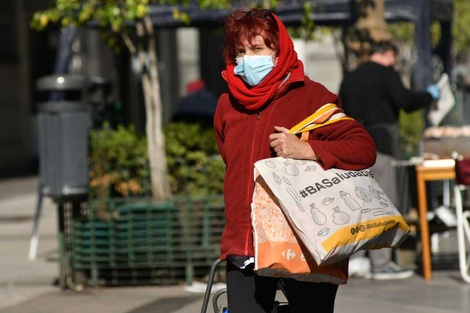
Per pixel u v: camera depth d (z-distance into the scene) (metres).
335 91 38.47
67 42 20.02
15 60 44.03
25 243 21.41
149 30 17.02
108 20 16.50
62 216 16.14
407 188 16.67
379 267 16.22
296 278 7.48
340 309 13.91
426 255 16.02
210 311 13.73
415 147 21.41
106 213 15.97
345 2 18.56
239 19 7.82
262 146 7.74
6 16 43.75
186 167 16.28
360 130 7.78
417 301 14.40
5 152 43.78
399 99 15.77
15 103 44.09
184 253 15.83
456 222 16.31
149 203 15.82
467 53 41.94
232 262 7.73
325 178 7.46
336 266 7.54
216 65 19.67
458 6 36.22
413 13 19.22
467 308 13.88
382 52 16.02
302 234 7.21
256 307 7.75
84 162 15.75
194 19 18.58
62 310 14.35
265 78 7.72
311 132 7.76
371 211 7.38
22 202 29.77
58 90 16.69
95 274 16.06
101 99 19.81
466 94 22.34
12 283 16.72
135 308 14.36
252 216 7.43
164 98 40.62
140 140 16.75
